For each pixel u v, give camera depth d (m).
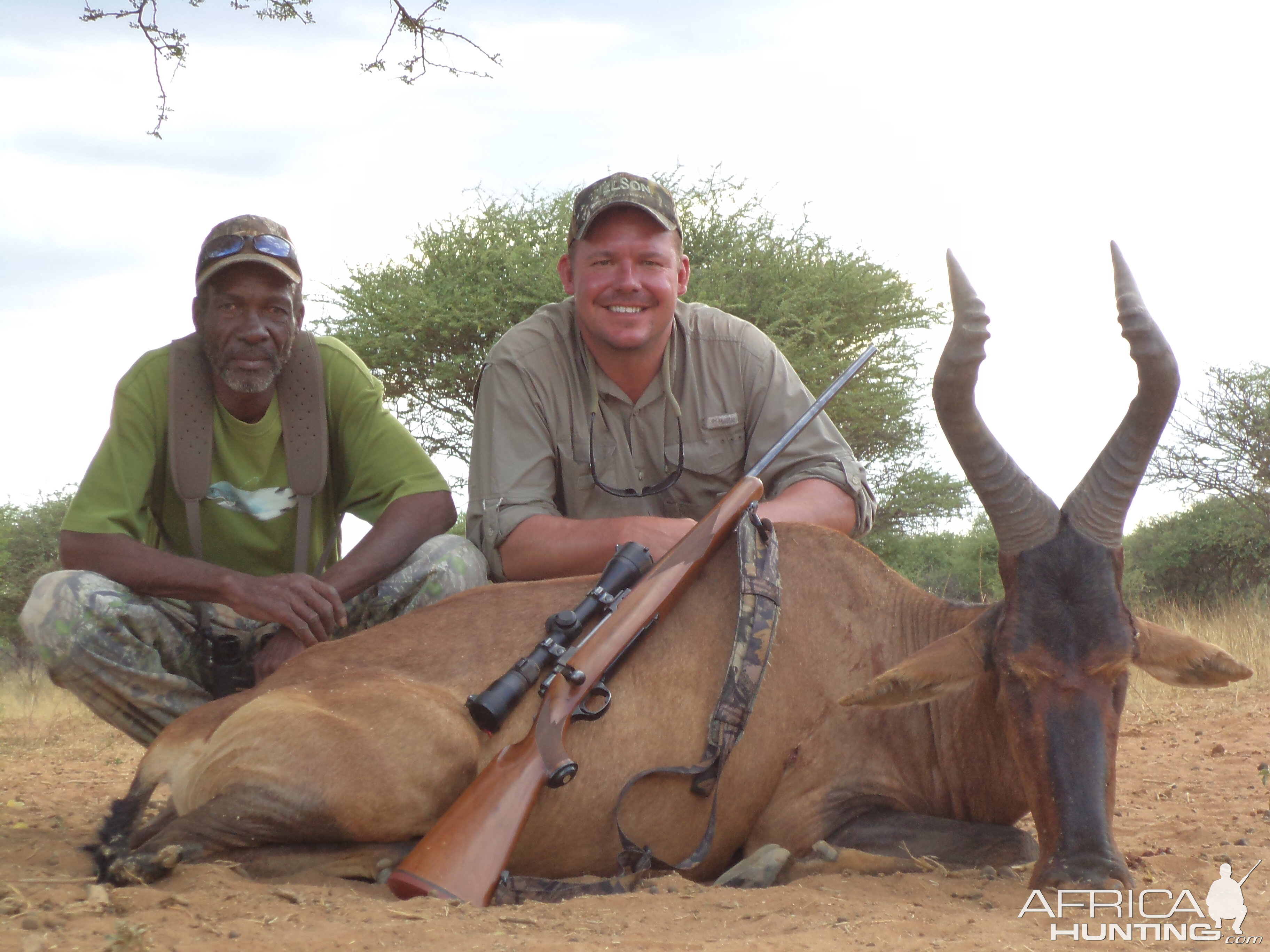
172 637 4.48
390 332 18.09
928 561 23.50
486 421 4.91
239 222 4.43
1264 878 3.50
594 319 4.75
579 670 3.46
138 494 4.42
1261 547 23.17
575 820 3.59
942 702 3.85
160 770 3.56
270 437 4.64
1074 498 3.44
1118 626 3.29
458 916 2.93
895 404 18.69
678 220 4.88
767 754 3.79
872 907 3.07
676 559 3.75
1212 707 8.81
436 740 3.46
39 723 10.40
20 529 23.81
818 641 3.93
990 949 2.67
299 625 4.12
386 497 4.70
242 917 2.89
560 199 19.78
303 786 3.33
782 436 4.69
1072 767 3.21
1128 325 3.38
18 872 3.38
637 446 5.02
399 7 6.92
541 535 4.58
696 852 3.57
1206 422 22.05
